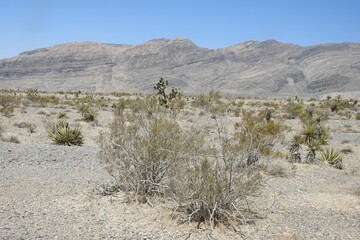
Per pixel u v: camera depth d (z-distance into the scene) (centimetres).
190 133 730
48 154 1189
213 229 566
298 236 553
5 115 2492
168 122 760
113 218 602
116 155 746
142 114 874
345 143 1850
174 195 651
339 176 1042
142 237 531
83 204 671
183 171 630
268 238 544
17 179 855
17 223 566
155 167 713
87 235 532
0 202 668
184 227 573
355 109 4344
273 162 1029
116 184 788
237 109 3234
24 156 1131
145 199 696
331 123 2794
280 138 1174
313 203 726
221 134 1431
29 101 4119
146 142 710
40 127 2088
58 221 583
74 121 2388
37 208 643
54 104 3875
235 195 605
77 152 1262
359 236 557
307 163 1248
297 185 891
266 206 695
